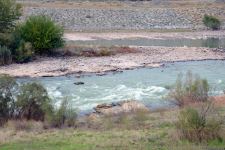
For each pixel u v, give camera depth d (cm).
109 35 11038
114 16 13062
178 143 2208
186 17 13562
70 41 9675
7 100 3192
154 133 2475
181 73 5350
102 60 6700
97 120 3097
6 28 7194
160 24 12912
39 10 12900
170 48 8125
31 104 3203
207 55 7312
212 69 6006
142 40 10288
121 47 7725
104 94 4459
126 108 3650
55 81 5216
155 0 16850
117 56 7131
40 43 6975
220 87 4700
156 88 4706
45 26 7100
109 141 2305
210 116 2606
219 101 3647
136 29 12238
